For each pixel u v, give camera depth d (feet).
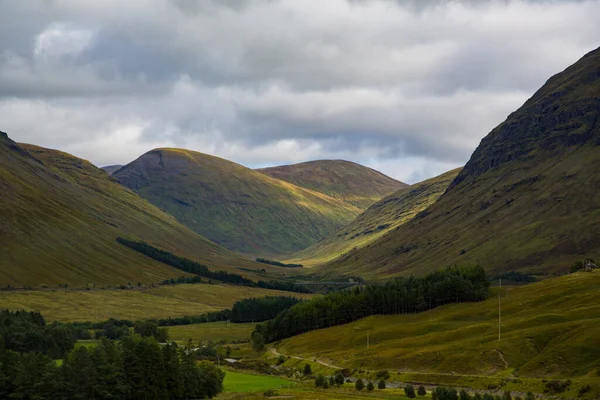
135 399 589.32
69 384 560.61
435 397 562.66
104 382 573.74
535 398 541.75
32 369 572.10
